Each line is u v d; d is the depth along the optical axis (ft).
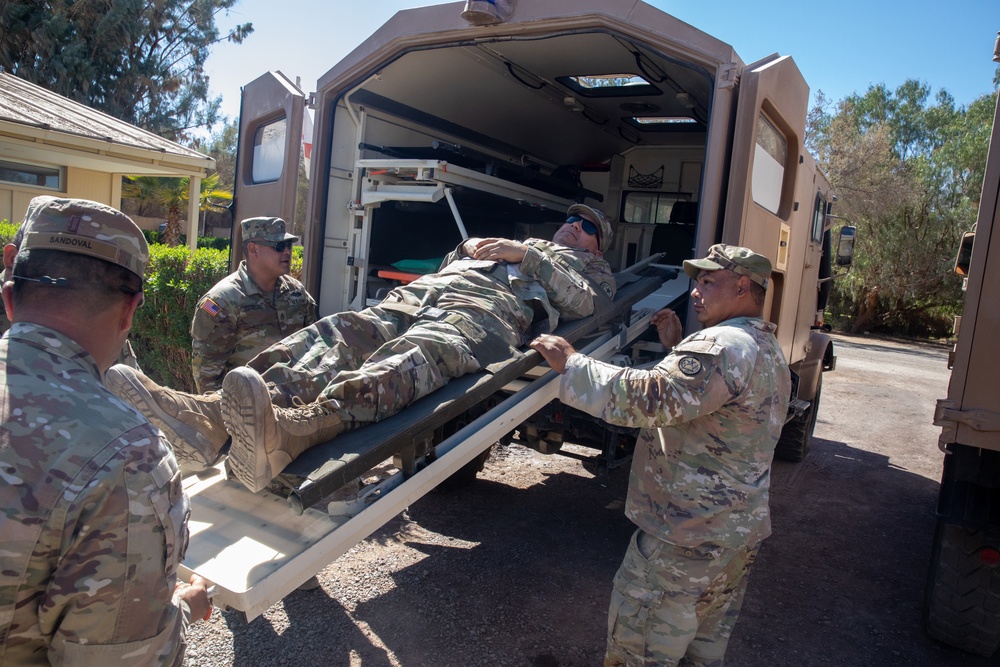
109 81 87.76
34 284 3.85
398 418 7.35
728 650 10.19
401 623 10.12
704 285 8.34
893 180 72.28
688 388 7.12
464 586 11.38
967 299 8.20
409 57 14.39
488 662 9.29
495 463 18.11
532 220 20.71
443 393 7.87
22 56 83.25
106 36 84.89
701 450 7.43
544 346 8.32
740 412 7.34
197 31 94.73
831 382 38.70
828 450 23.47
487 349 8.52
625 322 11.89
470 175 14.85
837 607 11.86
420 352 7.76
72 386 3.72
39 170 38.93
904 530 16.02
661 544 7.49
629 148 23.32
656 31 11.30
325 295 15.44
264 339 11.35
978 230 8.09
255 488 6.47
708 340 7.44
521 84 17.17
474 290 9.25
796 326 17.78
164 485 3.82
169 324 19.93
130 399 6.62
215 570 6.10
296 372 7.63
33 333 3.77
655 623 7.40
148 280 19.95
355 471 6.48
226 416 6.10
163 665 3.95
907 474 21.04
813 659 10.15
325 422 6.83
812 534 15.29
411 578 11.54
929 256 70.44
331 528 6.87
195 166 38.27
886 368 46.75
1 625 3.40
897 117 108.88
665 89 16.98
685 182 22.77
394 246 16.84
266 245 11.13
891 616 11.68
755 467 7.49
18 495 3.36
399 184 15.10
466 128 18.72
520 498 15.72
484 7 11.80
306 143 16.89
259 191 16.75
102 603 3.54
